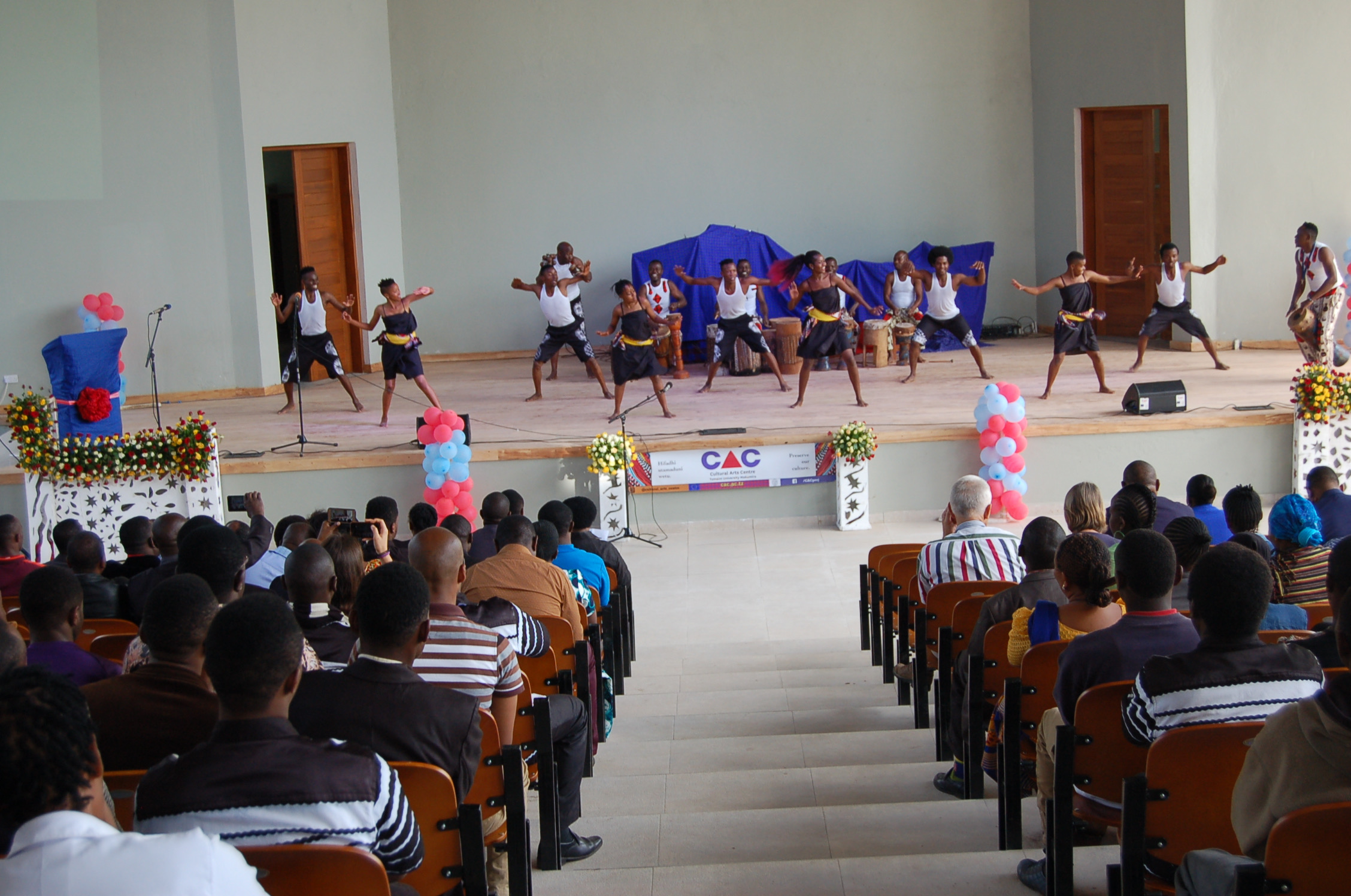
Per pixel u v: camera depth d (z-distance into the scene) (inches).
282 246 610.2
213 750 79.0
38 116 492.1
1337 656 118.2
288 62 525.3
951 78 597.0
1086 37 558.9
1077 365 500.1
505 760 108.8
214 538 138.6
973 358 532.4
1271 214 514.9
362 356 574.6
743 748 180.4
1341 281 441.1
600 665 186.9
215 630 79.0
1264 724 92.2
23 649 95.7
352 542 153.7
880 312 521.3
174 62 498.6
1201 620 100.4
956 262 576.1
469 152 597.3
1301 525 169.2
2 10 484.1
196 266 510.9
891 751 176.7
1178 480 386.6
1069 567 132.0
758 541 375.2
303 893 75.5
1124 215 565.6
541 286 466.9
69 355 372.8
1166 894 99.4
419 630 99.3
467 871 96.3
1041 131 594.2
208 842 62.0
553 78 594.6
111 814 70.3
